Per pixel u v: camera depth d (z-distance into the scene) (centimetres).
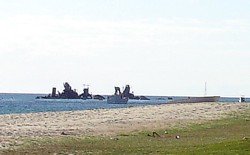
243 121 6594
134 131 5816
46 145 4625
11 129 5897
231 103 9119
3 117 7656
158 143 4888
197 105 8769
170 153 4106
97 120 7019
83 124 6544
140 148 4506
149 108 8688
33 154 4116
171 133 5672
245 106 8356
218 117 7025
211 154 3838
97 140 5069
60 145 4653
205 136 5403
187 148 4394
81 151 4309
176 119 6931
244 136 5281
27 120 7156
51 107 18388
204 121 6644
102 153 4197
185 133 5675
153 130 5906
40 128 6056
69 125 6425
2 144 4606
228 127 6100
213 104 8856
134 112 8050
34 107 18125
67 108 17412
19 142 4772
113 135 5478
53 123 6694
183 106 8725
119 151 4300
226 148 4084
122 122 6725
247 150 3919
